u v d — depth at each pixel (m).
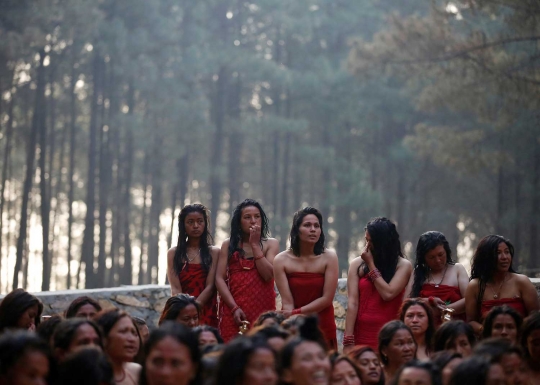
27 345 4.46
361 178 43.16
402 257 8.17
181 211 8.77
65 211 49.84
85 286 39.62
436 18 23.94
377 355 6.49
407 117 43.50
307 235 7.96
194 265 8.70
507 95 20.73
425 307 7.28
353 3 47.44
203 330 6.16
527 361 6.50
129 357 5.88
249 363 4.30
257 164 50.75
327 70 44.00
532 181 35.00
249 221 8.38
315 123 46.94
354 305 8.12
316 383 4.46
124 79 40.59
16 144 40.66
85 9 34.47
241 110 47.03
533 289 7.81
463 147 28.78
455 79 23.53
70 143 42.00
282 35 47.34
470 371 4.93
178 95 40.78
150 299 11.45
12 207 48.06
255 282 8.29
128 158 42.28
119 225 42.66
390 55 24.69
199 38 42.28
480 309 7.91
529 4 18.55
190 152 45.31
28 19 31.55
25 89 39.66
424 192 43.88
